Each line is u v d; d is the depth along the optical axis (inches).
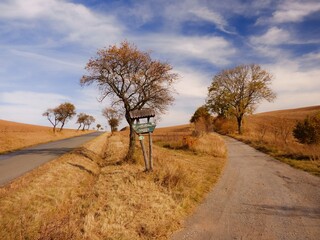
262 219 317.7
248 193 437.1
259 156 909.8
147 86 840.3
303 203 373.1
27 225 284.5
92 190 453.4
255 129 2432.3
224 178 564.1
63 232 253.1
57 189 457.1
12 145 1227.9
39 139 1744.6
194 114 2625.5
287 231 281.3
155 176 495.2
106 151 1139.3
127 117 807.7
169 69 828.0
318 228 286.4
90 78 831.1
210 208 364.2
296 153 852.6
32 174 541.6
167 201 371.9
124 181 483.8
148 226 290.7
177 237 275.3
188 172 540.4
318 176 551.8
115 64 810.8
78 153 923.4
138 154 779.4
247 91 2229.3
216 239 268.1
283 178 545.6
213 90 2322.8
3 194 391.5
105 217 311.1
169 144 1317.7
